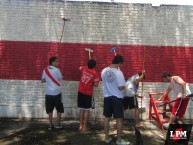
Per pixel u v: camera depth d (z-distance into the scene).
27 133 4.30
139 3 5.08
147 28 5.09
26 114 5.07
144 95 5.12
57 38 5.05
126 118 5.15
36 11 5.03
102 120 5.06
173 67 5.11
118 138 3.88
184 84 4.22
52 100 4.45
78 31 5.06
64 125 4.72
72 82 5.08
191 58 5.13
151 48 5.10
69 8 5.05
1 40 5.02
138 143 3.82
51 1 5.04
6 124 4.74
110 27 5.08
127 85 4.56
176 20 5.11
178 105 4.27
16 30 5.02
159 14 5.09
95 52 5.07
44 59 5.05
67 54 5.06
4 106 5.05
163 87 5.12
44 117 5.09
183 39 5.12
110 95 3.92
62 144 3.90
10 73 5.05
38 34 5.04
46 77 4.46
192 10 5.11
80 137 4.17
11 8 5.02
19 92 5.06
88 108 4.45
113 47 5.07
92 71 4.42
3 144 3.86
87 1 5.05
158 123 4.64
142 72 4.62
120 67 5.08
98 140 4.07
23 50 5.04
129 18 5.09
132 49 5.09
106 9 5.07
